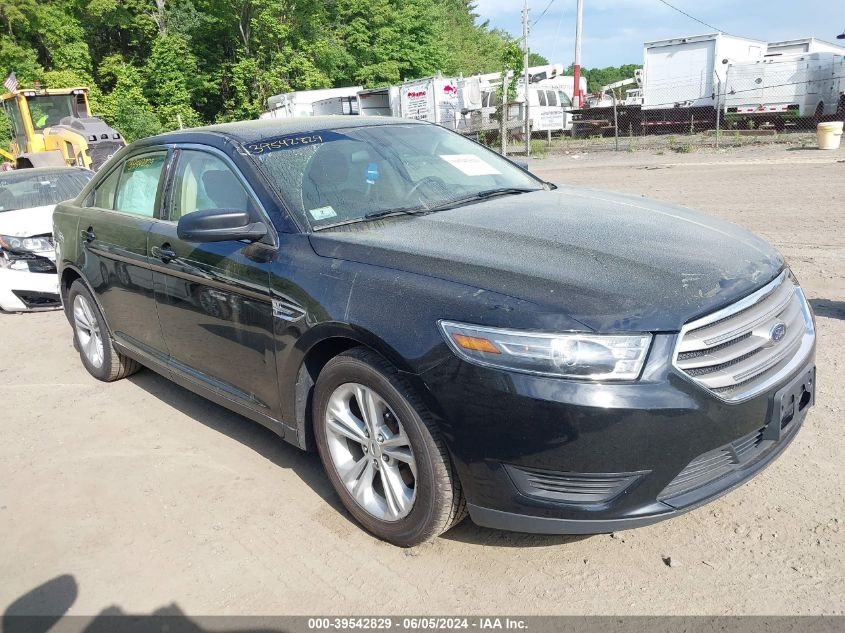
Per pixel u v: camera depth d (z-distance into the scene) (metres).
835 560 2.72
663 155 18.66
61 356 5.90
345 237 3.15
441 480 2.71
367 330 2.77
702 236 3.10
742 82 23.09
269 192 3.42
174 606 2.73
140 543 3.15
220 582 2.86
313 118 4.25
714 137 22.75
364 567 2.89
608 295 2.52
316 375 3.20
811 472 3.32
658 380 2.42
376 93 25.94
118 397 4.87
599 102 33.88
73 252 4.97
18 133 17.06
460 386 2.55
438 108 23.89
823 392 4.10
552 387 2.41
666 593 2.62
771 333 2.73
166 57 32.06
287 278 3.13
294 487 3.53
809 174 12.73
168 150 4.19
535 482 2.55
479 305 2.57
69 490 3.65
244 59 32.59
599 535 3.01
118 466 3.86
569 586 2.70
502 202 3.66
